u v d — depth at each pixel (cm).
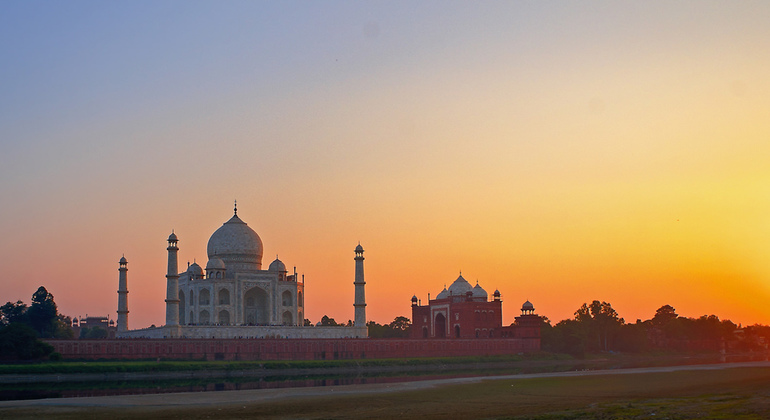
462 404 11075
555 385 13912
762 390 12250
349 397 12100
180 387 14938
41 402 11569
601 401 11119
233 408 10831
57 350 18650
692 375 15775
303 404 11231
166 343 19888
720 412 9331
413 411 10375
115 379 17412
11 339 17712
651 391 12494
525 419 9219
